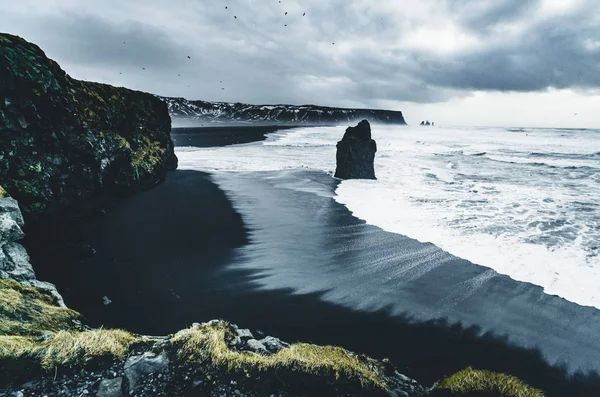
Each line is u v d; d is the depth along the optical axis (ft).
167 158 106.22
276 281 37.24
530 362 25.68
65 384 14.85
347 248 47.01
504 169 119.24
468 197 76.54
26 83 47.55
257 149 185.37
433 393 18.57
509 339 28.25
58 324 20.74
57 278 35.40
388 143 240.32
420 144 233.76
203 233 52.03
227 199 74.02
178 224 55.98
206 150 176.96
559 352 26.84
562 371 24.89
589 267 40.73
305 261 42.63
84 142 58.80
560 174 108.47
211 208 66.49
